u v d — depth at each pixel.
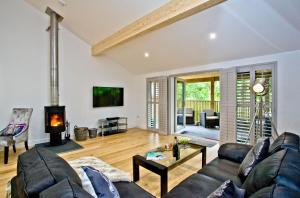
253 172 1.34
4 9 4.01
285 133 2.01
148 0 2.96
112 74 6.04
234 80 4.04
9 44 4.10
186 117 7.54
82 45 5.27
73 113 5.15
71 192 0.84
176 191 1.53
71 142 4.60
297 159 1.20
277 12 2.58
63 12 4.16
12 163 3.26
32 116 4.44
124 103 6.44
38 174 1.11
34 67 4.45
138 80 6.59
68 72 5.02
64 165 1.32
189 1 2.49
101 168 1.97
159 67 5.52
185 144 3.02
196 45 3.94
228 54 3.96
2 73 4.03
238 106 4.05
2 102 4.04
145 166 2.33
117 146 4.30
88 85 5.45
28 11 4.32
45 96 4.63
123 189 1.59
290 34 2.96
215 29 3.32
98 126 5.69
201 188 1.55
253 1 2.55
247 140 3.66
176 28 3.58
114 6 3.43
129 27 3.72
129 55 5.37
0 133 3.61
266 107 3.66
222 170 1.98
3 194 2.29
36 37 4.46
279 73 3.51
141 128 6.52
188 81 8.53
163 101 5.62
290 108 3.40
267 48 3.46
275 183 0.93
